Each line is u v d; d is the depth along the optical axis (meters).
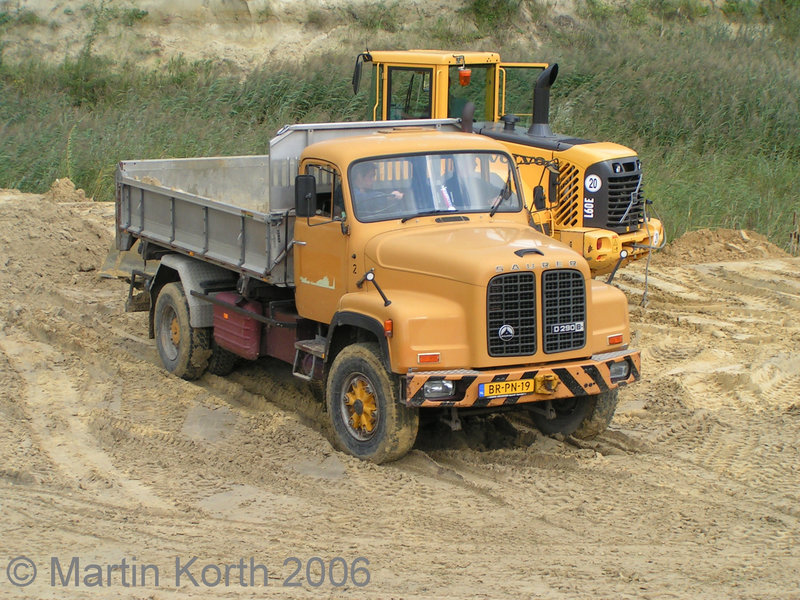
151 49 29.81
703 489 8.07
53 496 7.87
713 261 16.61
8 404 9.92
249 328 10.12
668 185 19.30
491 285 7.96
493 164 9.47
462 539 7.10
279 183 9.87
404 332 7.93
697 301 14.35
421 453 8.67
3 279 14.42
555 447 9.05
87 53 28.31
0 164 20.31
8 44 29.27
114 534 7.18
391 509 7.64
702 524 7.38
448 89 14.21
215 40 30.48
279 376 11.17
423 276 8.24
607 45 28.75
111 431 9.24
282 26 31.20
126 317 13.27
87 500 7.81
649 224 13.19
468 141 9.45
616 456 8.87
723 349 12.18
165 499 7.84
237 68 29.72
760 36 31.97
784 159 21.72
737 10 34.69
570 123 22.91
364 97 25.06
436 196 9.14
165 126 22.34
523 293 8.11
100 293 14.34
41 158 20.69
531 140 13.20
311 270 9.27
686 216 18.33
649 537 7.15
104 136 21.81
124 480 8.24
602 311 8.67
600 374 8.41
